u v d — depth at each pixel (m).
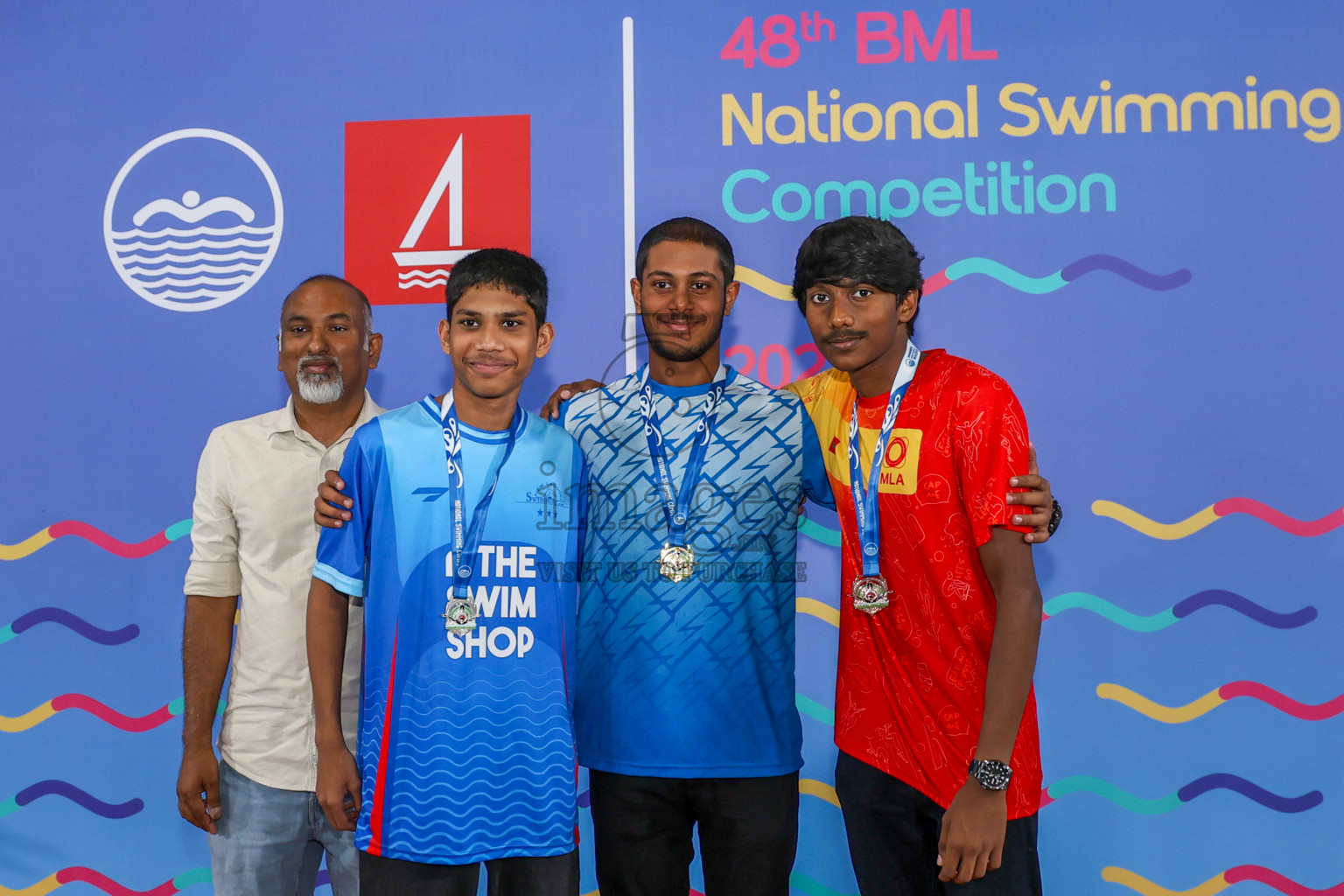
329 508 1.47
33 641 2.17
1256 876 1.97
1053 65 2.07
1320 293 2.01
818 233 1.49
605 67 2.13
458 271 1.52
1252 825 1.97
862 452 1.55
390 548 1.47
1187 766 1.99
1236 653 2.00
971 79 2.08
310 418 1.83
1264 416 2.01
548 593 1.49
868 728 1.54
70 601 2.17
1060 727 2.01
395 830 1.42
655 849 1.55
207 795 1.82
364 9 2.18
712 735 1.51
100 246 2.21
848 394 1.63
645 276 1.61
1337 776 1.97
